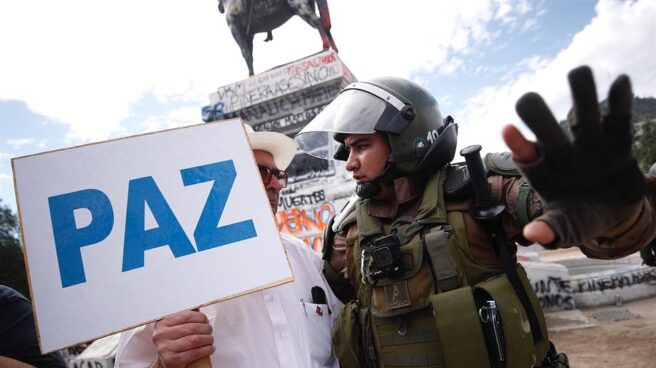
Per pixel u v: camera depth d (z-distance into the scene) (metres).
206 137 1.14
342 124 1.37
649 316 5.36
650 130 11.02
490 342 1.07
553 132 0.59
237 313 1.25
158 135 1.10
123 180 1.04
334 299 1.56
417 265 1.16
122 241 0.99
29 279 0.92
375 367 1.26
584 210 0.60
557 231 0.56
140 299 0.96
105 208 1.01
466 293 1.07
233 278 1.02
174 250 1.01
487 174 1.20
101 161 1.04
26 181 0.99
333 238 1.55
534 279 6.24
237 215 1.08
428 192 1.25
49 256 0.95
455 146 1.38
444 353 1.08
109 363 4.69
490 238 1.18
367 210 1.38
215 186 1.10
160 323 1.00
